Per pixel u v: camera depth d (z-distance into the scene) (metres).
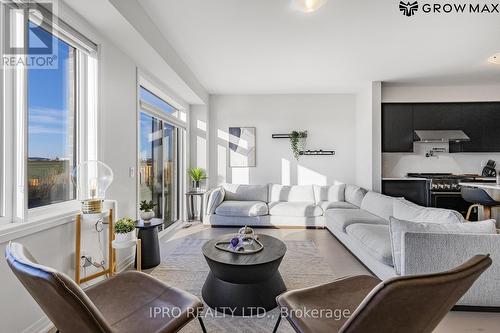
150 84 3.43
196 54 3.40
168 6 2.36
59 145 2.03
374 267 2.44
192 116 5.22
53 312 0.92
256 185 5.02
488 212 3.49
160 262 2.84
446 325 1.73
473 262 0.89
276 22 2.62
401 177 4.89
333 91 5.14
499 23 2.65
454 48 3.23
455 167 5.05
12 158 1.56
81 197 2.19
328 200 4.77
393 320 0.84
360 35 2.89
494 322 1.76
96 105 2.26
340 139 5.28
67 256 1.88
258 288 1.95
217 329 1.72
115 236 2.31
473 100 4.85
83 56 2.24
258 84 4.72
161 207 4.19
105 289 1.38
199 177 4.89
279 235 3.91
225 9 2.39
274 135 5.28
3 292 1.41
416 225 1.95
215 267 1.94
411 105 4.81
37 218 1.65
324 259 2.93
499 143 4.73
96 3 1.90
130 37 2.40
